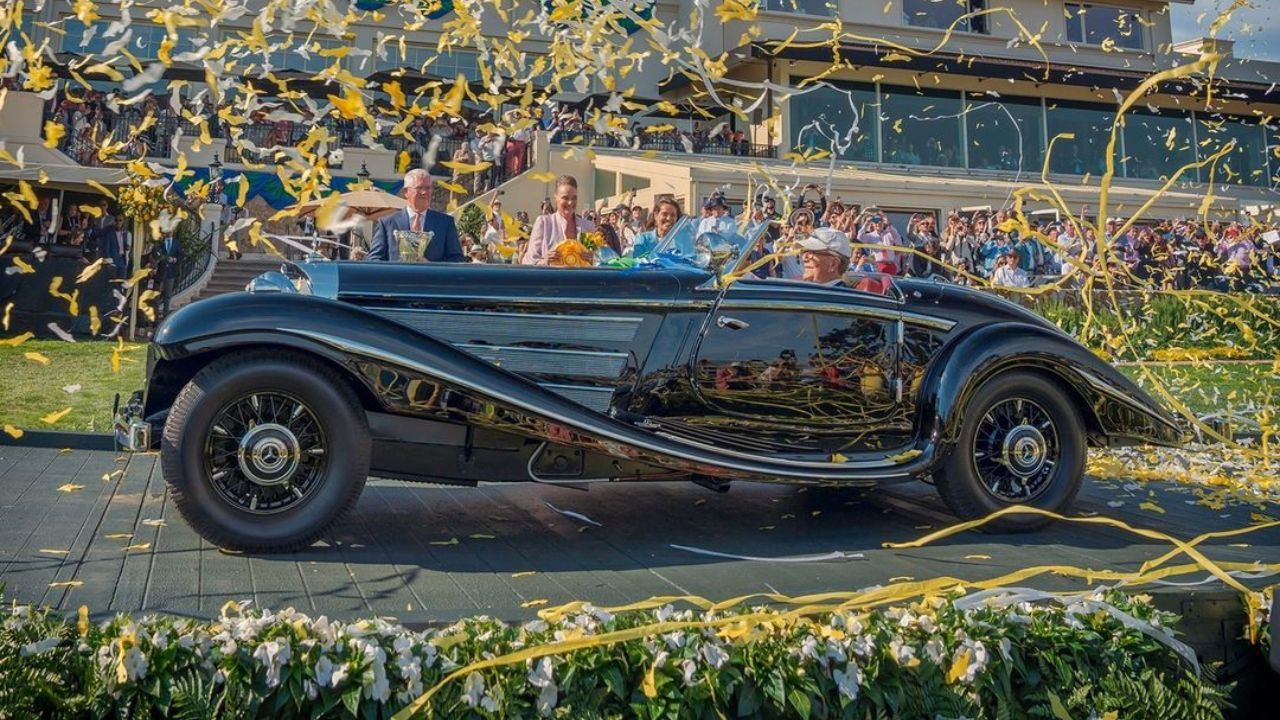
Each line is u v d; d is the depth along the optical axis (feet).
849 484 13.28
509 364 12.64
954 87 75.41
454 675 7.70
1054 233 50.80
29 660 7.32
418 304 12.41
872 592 9.27
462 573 11.10
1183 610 10.21
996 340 14.07
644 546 12.90
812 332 13.71
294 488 11.78
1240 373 36.19
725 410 13.35
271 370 11.41
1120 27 80.89
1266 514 15.79
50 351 35.76
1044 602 9.66
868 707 8.43
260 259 56.03
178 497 11.19
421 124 59.21
